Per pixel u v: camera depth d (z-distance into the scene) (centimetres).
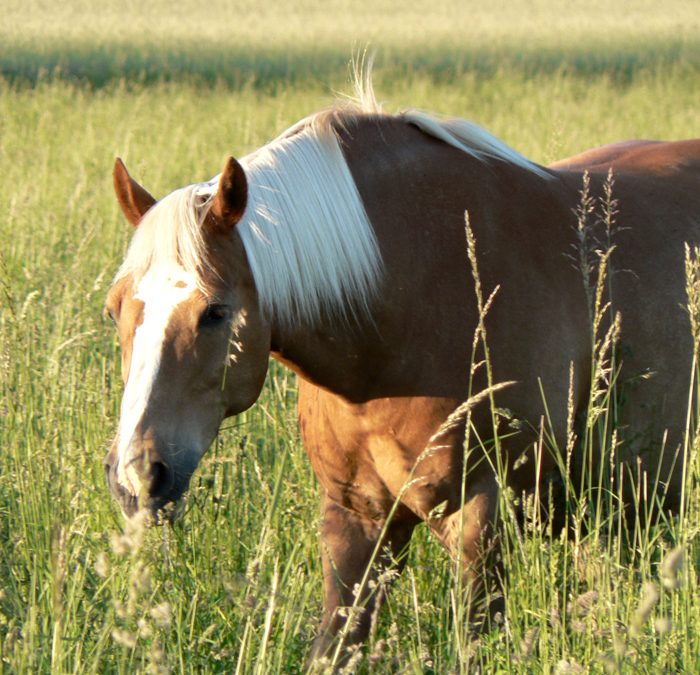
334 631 623
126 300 523
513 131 2481
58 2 10025
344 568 642
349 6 10844
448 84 4253
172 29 7550
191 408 521
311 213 568
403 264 589
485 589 607
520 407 602
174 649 556
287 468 781
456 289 597
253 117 2869
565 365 618
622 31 7506
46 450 712
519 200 636
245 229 547
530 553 589
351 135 607
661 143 846
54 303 1076
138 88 3781
